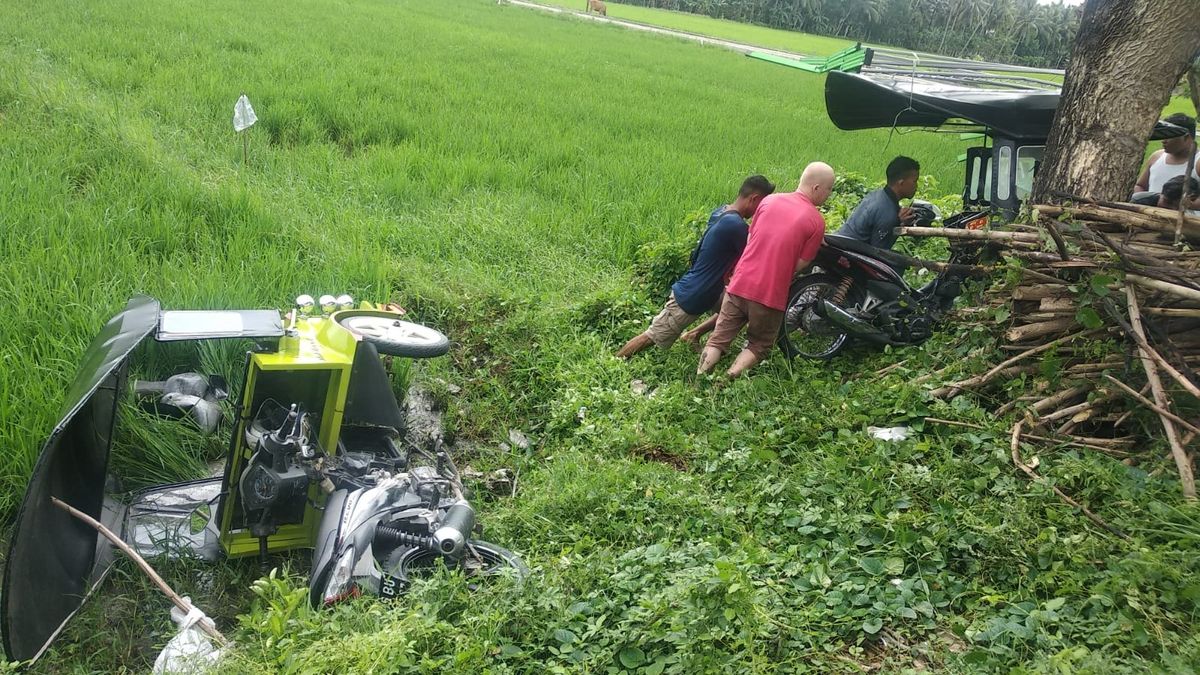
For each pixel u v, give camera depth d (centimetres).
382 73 1778
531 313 767
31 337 579
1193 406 512
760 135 1711
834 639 396
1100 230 570
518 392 686
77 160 946
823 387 625
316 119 1330
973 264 717
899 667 381
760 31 6881
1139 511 453
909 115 867
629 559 439
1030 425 537
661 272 832
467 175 1141
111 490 505
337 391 443
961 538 445
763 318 645
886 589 417
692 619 372
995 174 856
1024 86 892
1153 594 391
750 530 482
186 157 1073
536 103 1720
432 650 375
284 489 431
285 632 369
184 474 529
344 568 405
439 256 893
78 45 1623
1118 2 610
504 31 3328
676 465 566
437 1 4353
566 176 1188
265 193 986
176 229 803
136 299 499
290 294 710
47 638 386
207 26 2072
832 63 909
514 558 432
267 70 1622
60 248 692
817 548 453
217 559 465
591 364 690
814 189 646
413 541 420
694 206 1090
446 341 502
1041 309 570
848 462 516
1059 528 450
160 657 381
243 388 441
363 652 350
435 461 534
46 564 392
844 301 708
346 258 797
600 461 553
